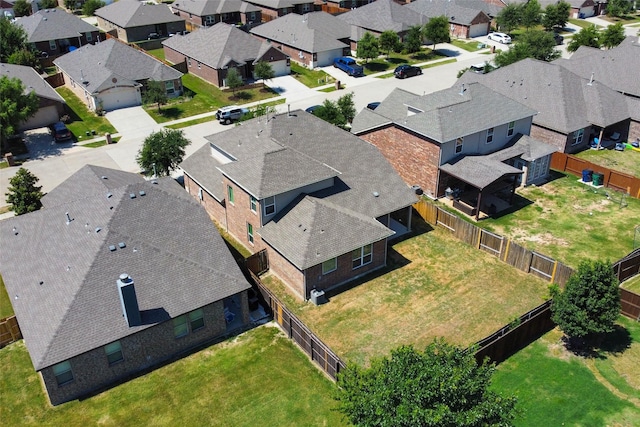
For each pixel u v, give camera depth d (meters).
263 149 34.31
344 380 18.77
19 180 36.44
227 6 86.81
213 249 28.14
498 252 32.97
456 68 72.38
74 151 48.66
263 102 59.94
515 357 25.44
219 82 63.66
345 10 98.00
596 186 41.66
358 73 68.19
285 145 34.94
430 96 43.94
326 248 29.14
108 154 48.06
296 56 72.69
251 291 29.91
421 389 16.12
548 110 46.88
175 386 23.84
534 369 24.66
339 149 36.28
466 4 92.50
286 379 24.16
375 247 31.44
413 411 15.55
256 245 33.00
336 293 30.17
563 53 80.12
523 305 29.03
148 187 29.70
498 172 37.06
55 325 22.98
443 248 34.25
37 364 21.66
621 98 49.69
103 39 81.31
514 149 41.44
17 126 49.97
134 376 24.45
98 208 28.36
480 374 17.77
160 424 21.97
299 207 31.17
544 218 37.44
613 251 33.50
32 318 23.94
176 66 68.31
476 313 28.47
